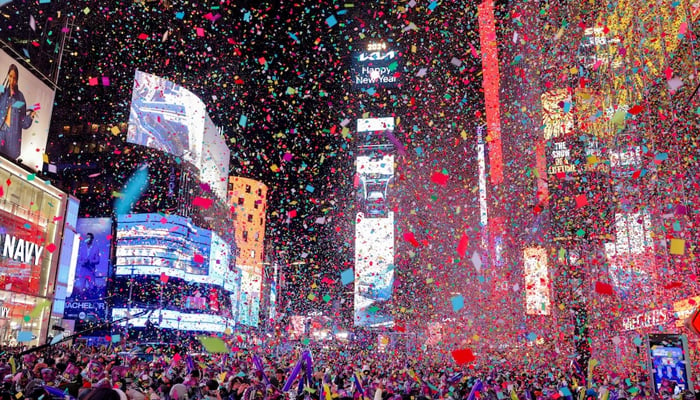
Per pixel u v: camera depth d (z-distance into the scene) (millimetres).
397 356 40875
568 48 39188
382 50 100375
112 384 9547
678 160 22000
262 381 10617
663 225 23672
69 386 8641
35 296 31125
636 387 15633
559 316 35250
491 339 43188
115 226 55719
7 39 29406
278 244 85750
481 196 64875
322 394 10109
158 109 61094
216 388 8617
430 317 62344
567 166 40562
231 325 65500
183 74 67312
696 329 3682
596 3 33438
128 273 53594
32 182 31297
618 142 29219
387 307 74750
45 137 33531
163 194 58094
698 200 20391
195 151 63281
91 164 58469
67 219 34562
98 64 59781
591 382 16109
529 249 41938
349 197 90312
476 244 62500
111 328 46906
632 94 26531
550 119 42688
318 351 41250
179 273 56094
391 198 88000
